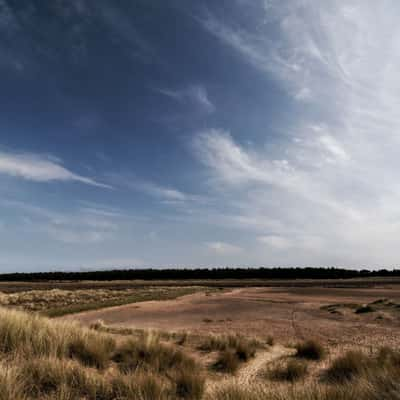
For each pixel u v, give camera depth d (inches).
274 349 414.6
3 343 258.8
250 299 1307.8
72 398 188.5
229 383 229.6
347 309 857.5
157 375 241.3
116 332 505.4
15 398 167.3
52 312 864.9
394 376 201.9
